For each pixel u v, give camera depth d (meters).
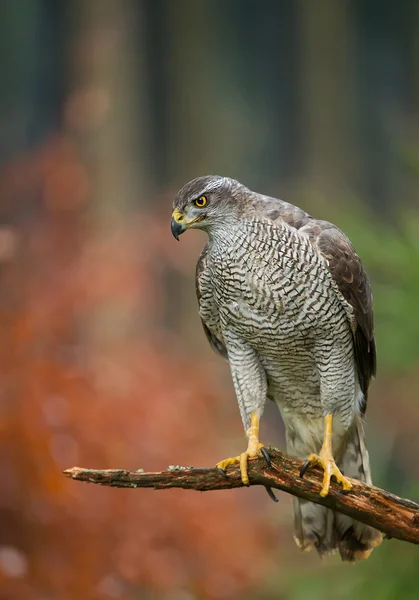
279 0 25.78
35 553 10.38
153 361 12.73
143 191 23.66
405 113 25.09
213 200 8.04
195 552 11.52
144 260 13.43
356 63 25.69
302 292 8.00
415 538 6.92
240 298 8.16
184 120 24.88
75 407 10.84
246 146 25.25
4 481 10.28
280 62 25.86
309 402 8.83
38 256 12.00
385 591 10.06
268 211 8.17
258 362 8.59
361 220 11.22
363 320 8.38
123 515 10.93
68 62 24.05
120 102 22.38
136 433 11.49
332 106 25.09
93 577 10.48
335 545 8.51
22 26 24.78
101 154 21.80
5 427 10.27
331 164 24.73
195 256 14.95
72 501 10.51
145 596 11.35
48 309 11.38
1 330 10.75
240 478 7.15
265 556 12.23
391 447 14.09
